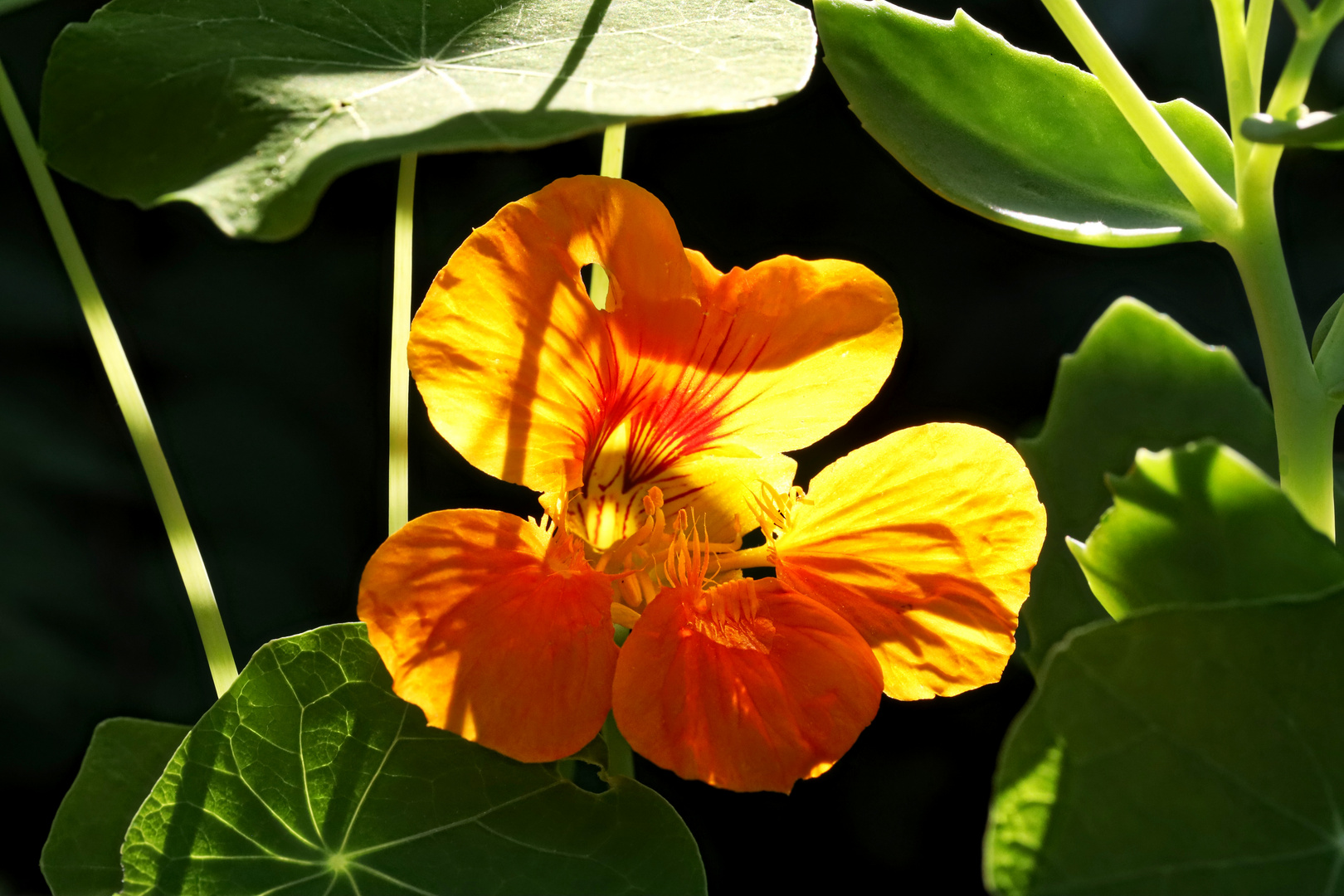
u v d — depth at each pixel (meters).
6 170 0.54
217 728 0.31
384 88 0.31
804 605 0.32
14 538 0.52
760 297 0.32
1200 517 0.30
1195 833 0.29
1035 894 0.29
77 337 0.54
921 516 0.32
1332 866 0.29
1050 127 0.33
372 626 0.30
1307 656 0.30
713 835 0.47
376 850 0.31
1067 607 0.34
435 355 0.31
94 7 0.52
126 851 0.31
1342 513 0.34
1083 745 0.29
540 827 0.31
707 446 0.33
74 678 0.52
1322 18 0.30
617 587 0.32
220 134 0.30
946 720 0.49
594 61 0.31
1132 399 0.34
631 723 0.31
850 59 0.33
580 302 0.31
